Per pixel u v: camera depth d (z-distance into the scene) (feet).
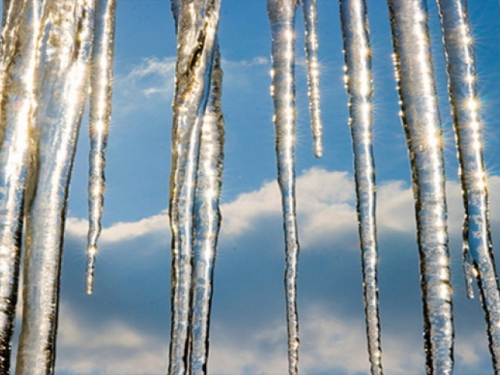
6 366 10.31
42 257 10.85
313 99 12.57
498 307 10.19
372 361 10.27
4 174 11.43
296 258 11.23
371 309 10.61
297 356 10.67
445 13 12.07
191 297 11.00
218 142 12.32
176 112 11.92
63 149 11.69
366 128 11.74
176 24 12.67
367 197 11.28
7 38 12.58
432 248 10.62
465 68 11.66
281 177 11.73
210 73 12.23
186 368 10.51
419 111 11.38
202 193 11.93
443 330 10.12
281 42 12.62
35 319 10.47
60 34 12.48
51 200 11.26
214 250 11.57
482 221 10.77
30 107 11.90
